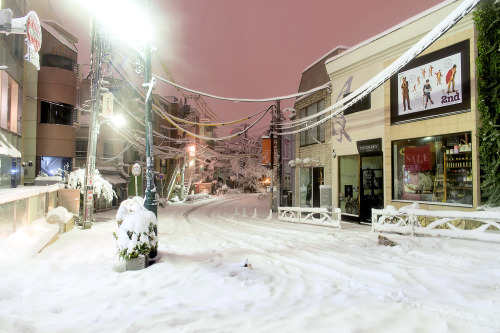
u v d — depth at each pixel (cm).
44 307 495
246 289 553
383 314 418
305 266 712
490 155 1002
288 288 557
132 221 738
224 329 392
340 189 1722
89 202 1506
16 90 1920
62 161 2389
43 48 2305
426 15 1219
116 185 3128
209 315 436
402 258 732
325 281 586
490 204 994
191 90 1570
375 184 1514
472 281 545
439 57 1176
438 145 1195
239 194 6247
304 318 409
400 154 1346
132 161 3681
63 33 2673
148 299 521
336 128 1711
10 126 1838
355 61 1560
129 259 714
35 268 727
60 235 1249
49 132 2289
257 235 1238
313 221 1588
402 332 370
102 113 1656
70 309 494
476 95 1059
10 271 689
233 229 1497
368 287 535
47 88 2289
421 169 1255
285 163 2944
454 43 1127
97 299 534
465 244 827
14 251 784
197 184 5581
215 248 980
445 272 608
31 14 808
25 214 1023
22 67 2022
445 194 1161
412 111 1277
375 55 1460
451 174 1141
